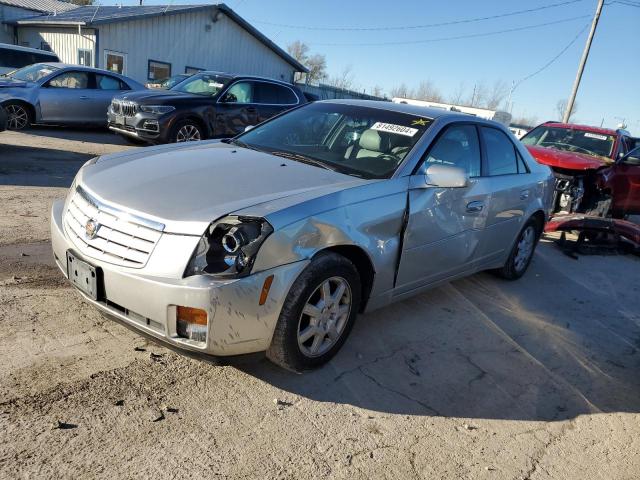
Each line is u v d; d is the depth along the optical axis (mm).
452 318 4520
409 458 2725
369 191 3391
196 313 2646
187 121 10508
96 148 10797
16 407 2604
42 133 11961
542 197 5512
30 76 12453
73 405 2688
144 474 2336
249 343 2824
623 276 6707
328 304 3197
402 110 4395
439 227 3957
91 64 21203
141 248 2748
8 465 2258
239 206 2861
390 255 3553
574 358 4172
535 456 2916
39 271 4172
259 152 3959
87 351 3172
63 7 31609
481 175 4516
